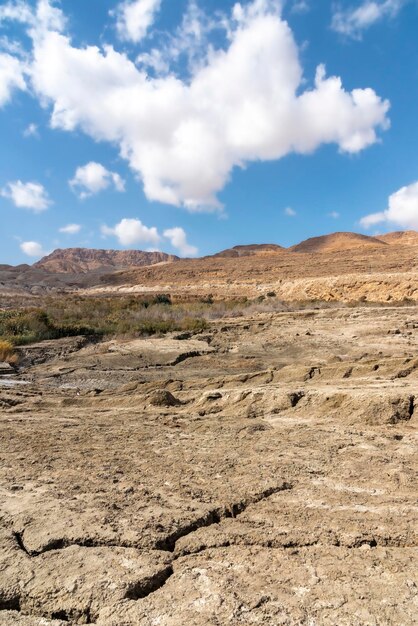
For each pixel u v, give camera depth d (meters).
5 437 6.11
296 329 19.34
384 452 5.05
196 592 2.67
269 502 3.92
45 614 2.66
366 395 6.79
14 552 3.14
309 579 2.78
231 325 20.98
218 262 80.56
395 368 9.31
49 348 17.05
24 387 11.55
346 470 4.55
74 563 3.00
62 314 25.14
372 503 3.80
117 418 7.32
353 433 5.79
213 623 2.40
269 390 7.76
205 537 3.32
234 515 3.74
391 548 3.16
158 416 7.35
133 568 2.93
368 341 15.84
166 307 28.72
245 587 2.71
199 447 5.52
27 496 4.06
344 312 22.66
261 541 3.27
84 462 5.00
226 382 10.21
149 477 4.52
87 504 3.85
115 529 3.40
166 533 3.36
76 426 6.75
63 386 11.95
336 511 3.68
